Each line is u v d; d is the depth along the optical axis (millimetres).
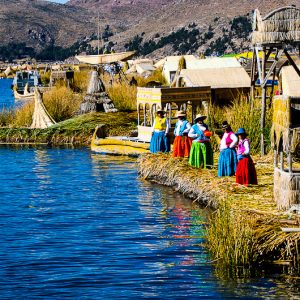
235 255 20094
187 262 20484
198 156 31281
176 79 46969
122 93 57344
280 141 23328
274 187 24281
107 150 43656
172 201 28578
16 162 41219
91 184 33375
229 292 18188
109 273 19750
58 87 71250
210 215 25844
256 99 38438
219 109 40156
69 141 49344
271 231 20406
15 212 27594
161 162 33125
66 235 23828
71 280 19234
